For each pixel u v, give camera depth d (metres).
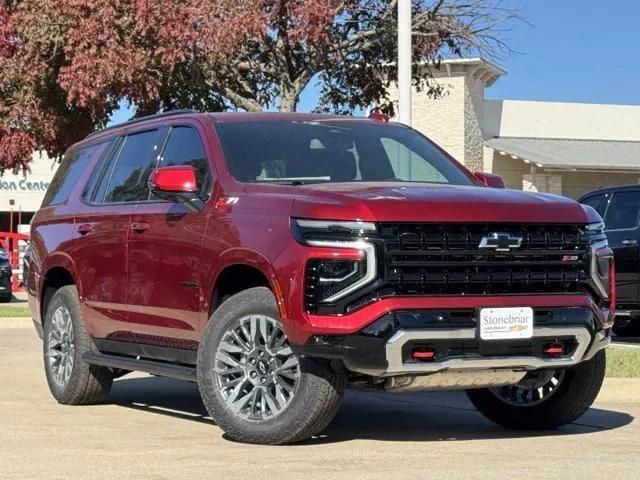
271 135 7.32
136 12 14.52
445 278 6.02
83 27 14.66
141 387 9.61
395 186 6.54
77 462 5.80
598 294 6.59
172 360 7.30
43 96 16.44
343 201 6.06
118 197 8.05
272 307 6.27
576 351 6.41
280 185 6.65
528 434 7.03
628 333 15.48
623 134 33.81
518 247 6.22
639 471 5.59
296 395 6.14
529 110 32.81
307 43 14.78
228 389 6.48
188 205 6.91
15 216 48.25
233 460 5.83
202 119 7.47
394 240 5.96
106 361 7.85
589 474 5.50
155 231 7.32
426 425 7.43
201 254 6.80
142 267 7.45
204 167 7.15
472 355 6.07
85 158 8.90
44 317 8.89
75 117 16.98
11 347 13.26
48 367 8.59
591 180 30.95
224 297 6.86
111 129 8.70
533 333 6.20
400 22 12.91
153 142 7.90
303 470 5.54
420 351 5.95
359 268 5.92
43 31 15.17
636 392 8.82
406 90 12.92
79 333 8.25
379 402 8.67
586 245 6.49
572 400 6.99
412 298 5.94
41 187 48.44
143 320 7.46
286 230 6.18
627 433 7.05
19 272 28.97
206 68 15.88
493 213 6.18
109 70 14.60
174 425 7.25
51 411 7.99
